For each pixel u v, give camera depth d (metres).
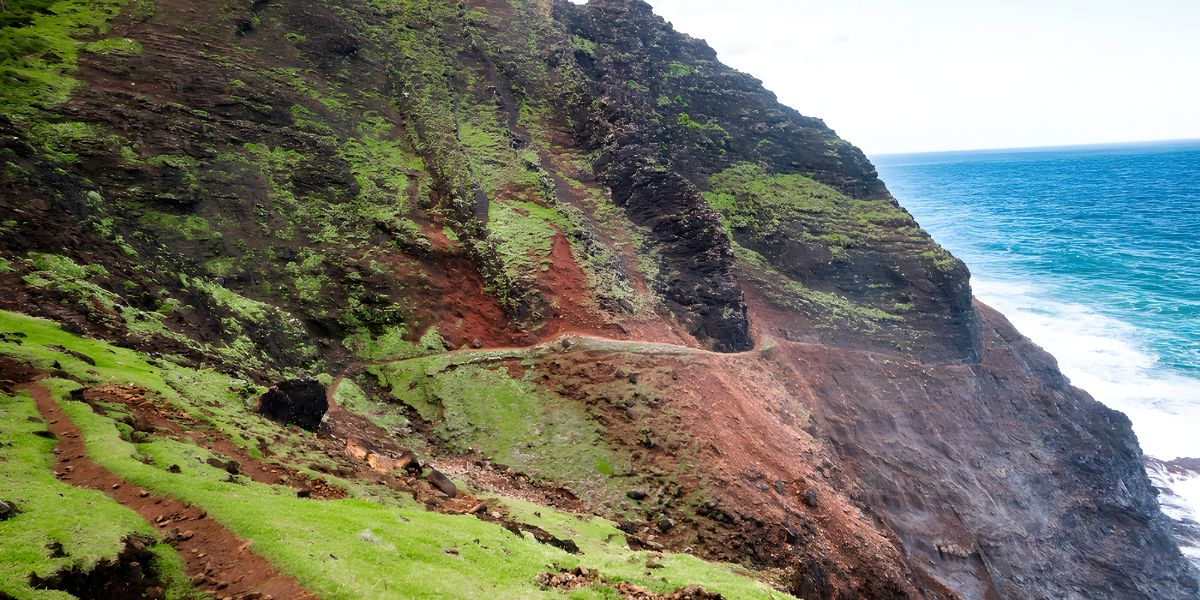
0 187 28.55
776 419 36.97
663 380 34.28
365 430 28.78
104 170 34.66
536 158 50.19
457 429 31.31
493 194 45.91
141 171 35.62
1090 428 52.56
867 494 38.59
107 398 18.70
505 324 38.50
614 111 56.84
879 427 44.81
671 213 51.03
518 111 56.44
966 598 36.25
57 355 20.20
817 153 66.56
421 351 35.88
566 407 32.62
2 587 9.62
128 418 17.69
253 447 18.62
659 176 52.34
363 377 33.88
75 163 33.94
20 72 37.78
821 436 39.28
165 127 38.75
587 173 53.62
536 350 35.62
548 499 27.80
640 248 48.50
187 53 44.94
